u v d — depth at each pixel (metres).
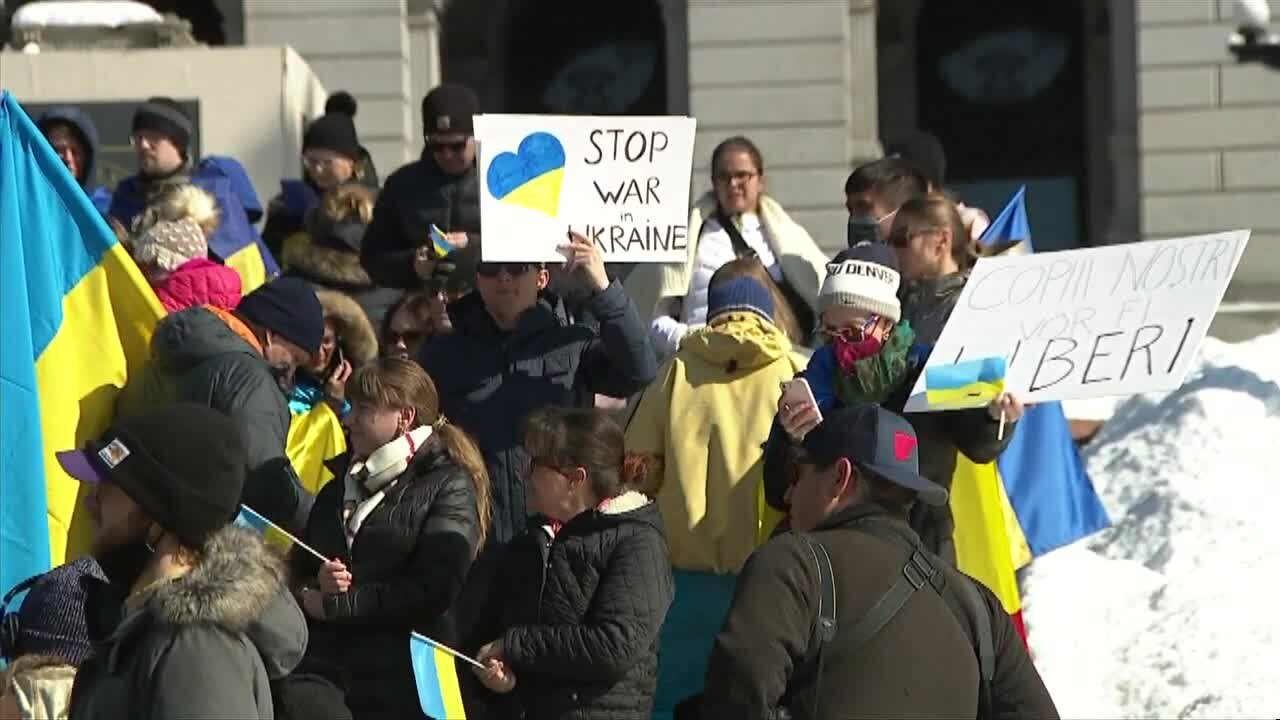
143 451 16.69
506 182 26.27
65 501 25.12
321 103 55.00
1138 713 28.56
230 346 24.77
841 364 23.73
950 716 17.84
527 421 23.36
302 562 23.89
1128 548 32.56
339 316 29.12
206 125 50.28
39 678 17.38
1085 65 83.81
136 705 16.03
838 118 75.81
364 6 75.56
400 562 23.27
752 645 17.58
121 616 16.89
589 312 29.39
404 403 23.55
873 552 18.14
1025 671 18.56
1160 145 74.31
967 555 26.45
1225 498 33.38
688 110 76.50
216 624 16.20
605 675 22.81
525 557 23.42
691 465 26.53
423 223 33.44
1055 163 84.56
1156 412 36.81
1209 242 22.56
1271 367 38.53
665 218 26.55
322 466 27.42
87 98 50.09
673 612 26.62
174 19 52.44
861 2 77.06
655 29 85.88
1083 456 35.94
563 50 86.31
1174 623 29.80
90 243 25.73
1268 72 73.62
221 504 16.86
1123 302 22.66
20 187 25.61
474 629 23.83
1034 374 22.73
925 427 23.77
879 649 17.81
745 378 26.77
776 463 23.11
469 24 85.56
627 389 26.39
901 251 26.88
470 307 27.16
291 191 41.72
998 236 32.56
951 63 85.06
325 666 23.19
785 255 32.50
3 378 25.00
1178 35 74.25
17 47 52.47
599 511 23.19
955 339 23.02
